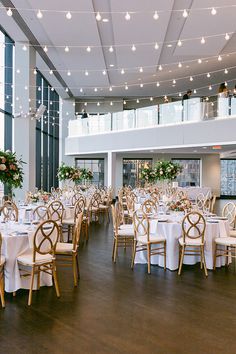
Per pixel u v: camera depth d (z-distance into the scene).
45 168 16.62
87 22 9.79
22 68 11.10
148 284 5.12
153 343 3.37
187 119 14.45
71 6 8.84
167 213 7.09
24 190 11.17
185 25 10.13
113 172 17.31
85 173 16.42
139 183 20.25
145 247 6.32
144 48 12.08
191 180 21.55
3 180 6.88
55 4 8.73
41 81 15.91
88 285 5.04
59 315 3.98
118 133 16.77
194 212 5.63
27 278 4.80
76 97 20.91
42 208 7.77
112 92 19.86
